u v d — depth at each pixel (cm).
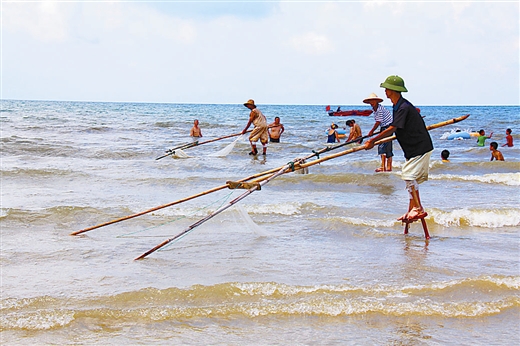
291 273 570
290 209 877
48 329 432
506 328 447
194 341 417
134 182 1155
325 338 425
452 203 958
